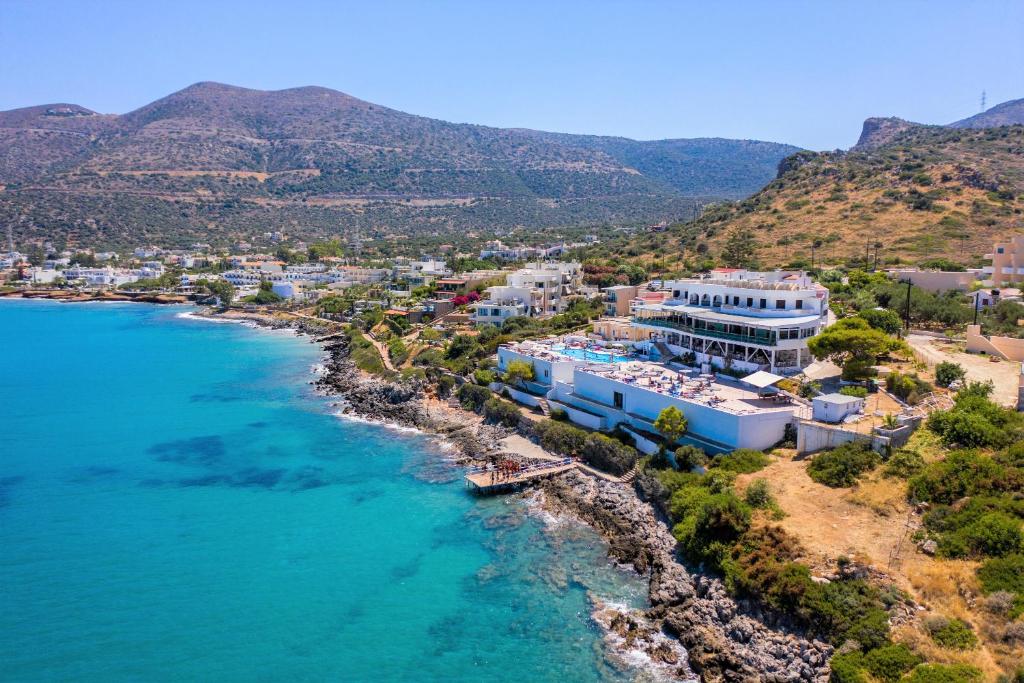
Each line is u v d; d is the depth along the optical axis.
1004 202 179.88
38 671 45.81
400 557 59.66
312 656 46.88
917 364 76.19
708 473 60.72
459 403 101.38
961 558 43.62
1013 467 49.38
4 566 59.38
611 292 131.38
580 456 76.12
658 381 77.69
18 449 90.75
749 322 80.19
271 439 94.00
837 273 136.38
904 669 37.50
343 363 142.25
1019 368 73.56
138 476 80.56
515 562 57.94
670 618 47.91
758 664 42.16
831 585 43.50
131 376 137.38
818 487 54.12
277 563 59.28
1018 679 34.59
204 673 45.38
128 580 56.97
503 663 45.38
